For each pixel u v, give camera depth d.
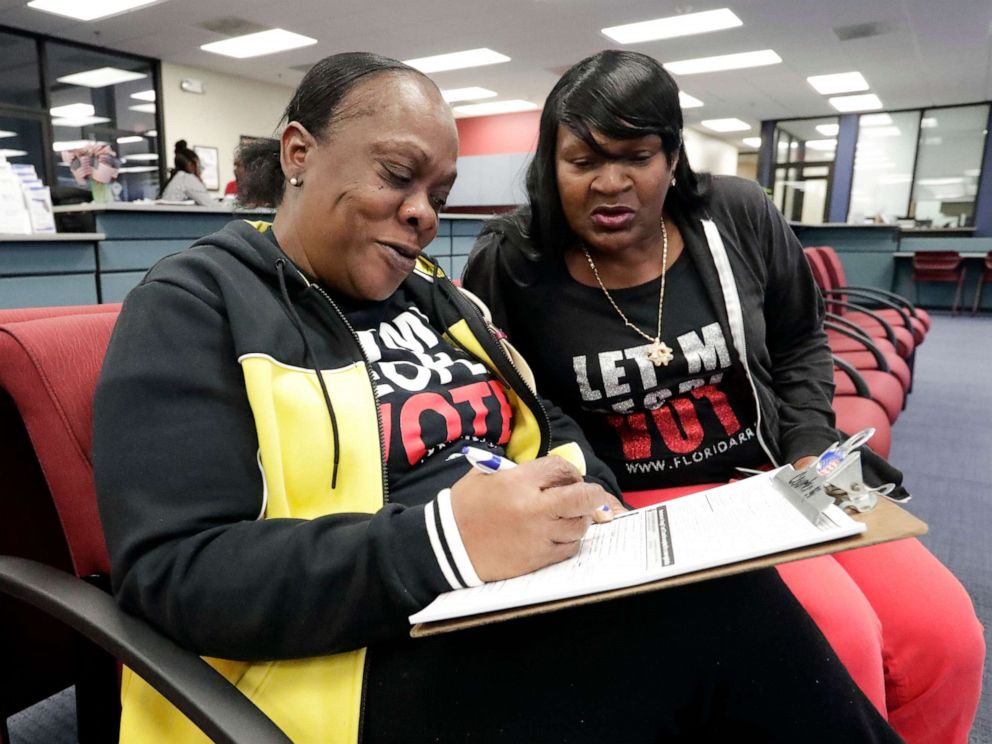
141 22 6.12
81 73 7.14
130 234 3.24
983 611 1.58
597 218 0.94
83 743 0.82
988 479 2.44
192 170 5.09
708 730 0.56
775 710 0.53
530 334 1.09
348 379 0.66
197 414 0.56
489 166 10.81
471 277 1.13
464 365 0.81
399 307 0.82
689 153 1.01
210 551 0.51
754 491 0.63
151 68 7.45
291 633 0.51
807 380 1.13
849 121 10.08
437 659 0.52
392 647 0.54
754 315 1.04
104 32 6.43
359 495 0.63
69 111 7.06
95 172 3.26
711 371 1.03
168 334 0.58
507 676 0.51
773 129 10.74
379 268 0.70
